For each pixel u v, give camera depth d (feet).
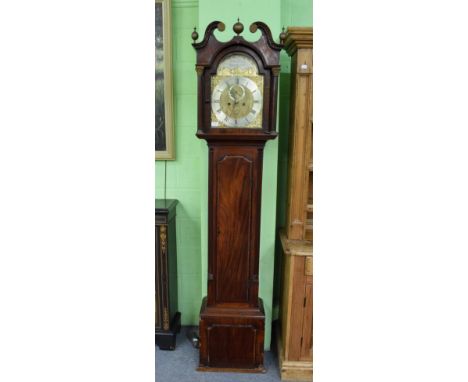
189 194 7.21
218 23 5.13
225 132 5.44
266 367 6.28
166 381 5.98
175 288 7.25
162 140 6.93
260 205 5.69
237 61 5.30
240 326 5.98
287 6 6.40
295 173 5.83
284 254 6.42
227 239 5.80
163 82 6.70
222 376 6.08
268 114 5.41
